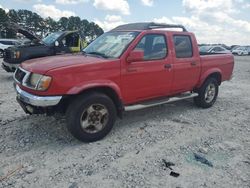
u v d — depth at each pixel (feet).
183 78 19.95
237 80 41.16
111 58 16.03
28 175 11.91
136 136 16.35
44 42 35.37
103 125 15.57
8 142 15.01
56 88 13.84
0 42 82.74
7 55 33.32
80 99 14.51
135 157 13.75
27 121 18.13
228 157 14.08
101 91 15.71
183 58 19.72
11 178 11.66
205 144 15.57
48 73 13.78
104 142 15.39
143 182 11.61
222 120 19.99
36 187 11.12
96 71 14.94
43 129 16.83
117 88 15.80
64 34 35.24
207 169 12.79
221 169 12.84
